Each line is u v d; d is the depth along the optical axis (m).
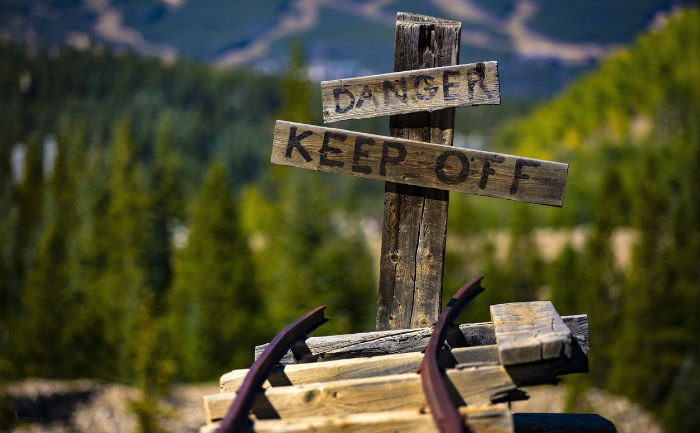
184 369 25.33
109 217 43.03
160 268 43.94
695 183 35.38
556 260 28.98
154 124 195.25
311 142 3.43
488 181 3.31
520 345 2.63
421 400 2.68
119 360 25.56
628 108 104.88
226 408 2.69
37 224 55.47
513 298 28.11
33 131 192.88
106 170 52.66
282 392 2.72
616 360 25.64
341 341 3.30
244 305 26.91
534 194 3.28
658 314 25.61
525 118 143.88
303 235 26.91
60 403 18.02
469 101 3.32
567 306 27.84
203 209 27.14
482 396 2.69
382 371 3.02
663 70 105.50
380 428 2.40
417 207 3.44
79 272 36.84
